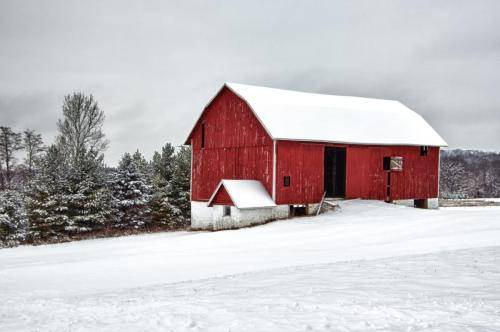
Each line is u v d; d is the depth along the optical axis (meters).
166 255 27.52
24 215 47.69
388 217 37.09
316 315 10.67
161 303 13.08
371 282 14.20
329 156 48.88
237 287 14.78
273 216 40.06
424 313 10.43
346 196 43.75
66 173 48.19
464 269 15.62
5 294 18.59
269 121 40.56
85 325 11.27
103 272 22.94
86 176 47.94
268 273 17.47
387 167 45.84
